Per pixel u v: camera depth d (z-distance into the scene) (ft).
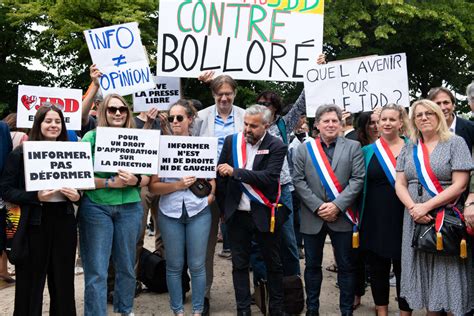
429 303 12.11
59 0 42.88
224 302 15.97
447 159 11.94
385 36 45.29
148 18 45.09
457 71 58.80
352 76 15.76
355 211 13.84
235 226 13.65
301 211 14.30
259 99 16.25
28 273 11.70
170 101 16.72
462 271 11.94
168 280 13.58
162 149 13.35
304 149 14.23
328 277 18.78
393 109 13.57
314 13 16.37
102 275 12.28
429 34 50.06
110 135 12.64
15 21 53.42
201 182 13.52
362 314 14.94
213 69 16.26
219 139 14.87
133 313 13.62
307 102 16.03
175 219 13.44
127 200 12.62
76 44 47.11
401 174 12.84
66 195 11.56
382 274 13.64
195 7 16.15
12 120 17.40
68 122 15.20
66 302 11.99
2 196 11.66
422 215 11.83
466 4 51.08
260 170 13.35
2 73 59.88
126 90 15.56
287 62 16.35
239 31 16.29
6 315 14.88
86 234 12.46
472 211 11.43
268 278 13.75
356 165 13.75
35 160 11.35
